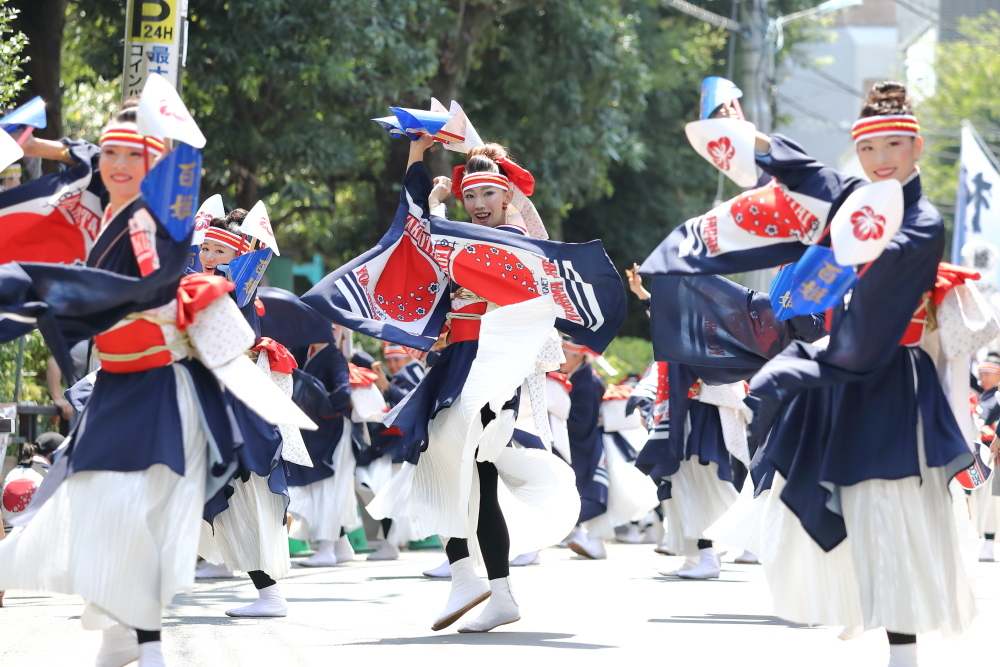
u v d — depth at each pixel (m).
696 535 12.77
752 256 6.76
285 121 22.23
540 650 7.23
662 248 6.97
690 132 6.65
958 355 6.39
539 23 27.80
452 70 25.34
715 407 12.98
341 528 15.23
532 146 28.23
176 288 5.95
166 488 5.92
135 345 6.00
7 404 11.52
